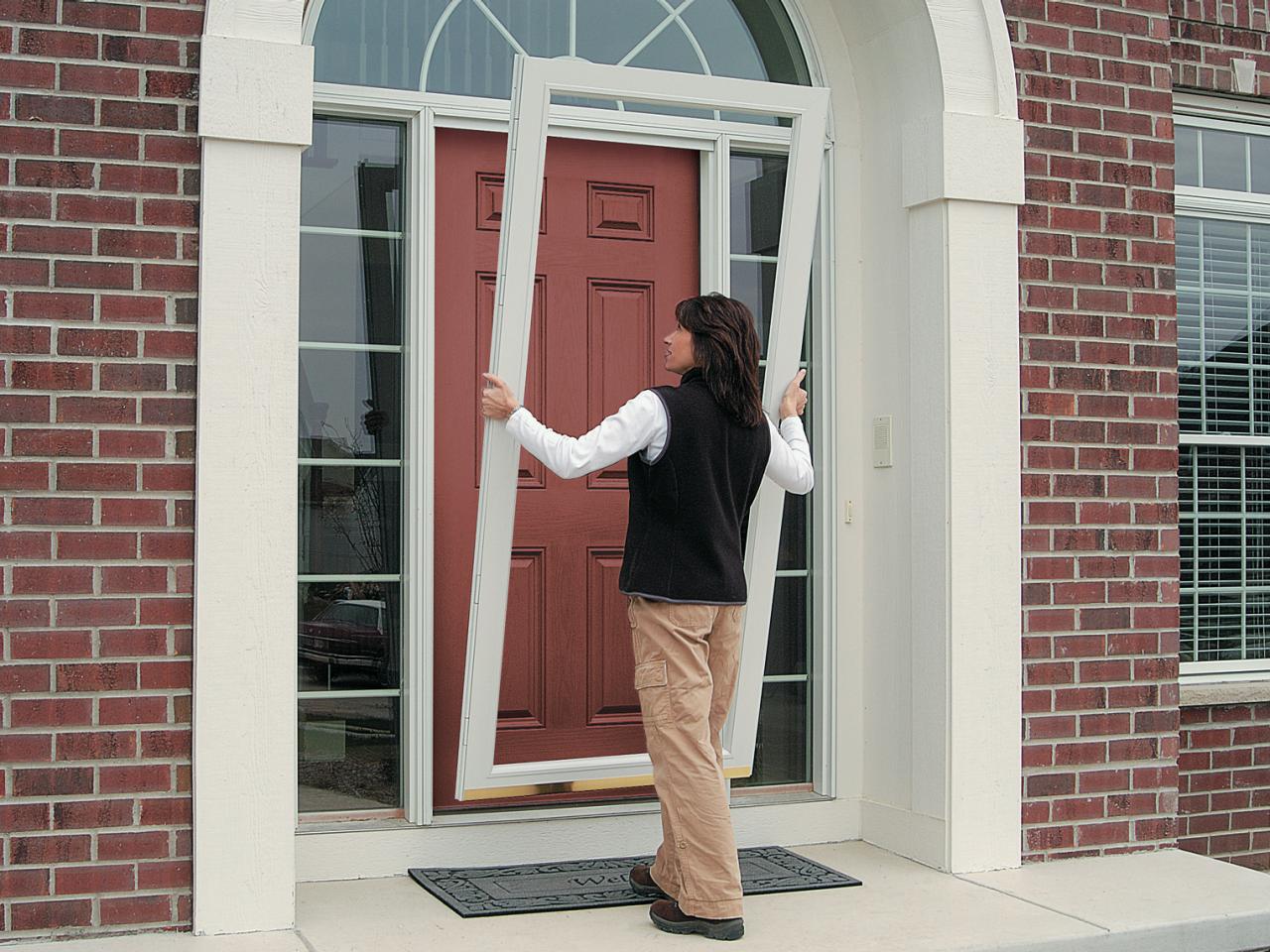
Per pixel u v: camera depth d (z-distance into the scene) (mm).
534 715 4594
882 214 4941
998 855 4629
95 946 3633
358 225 4426
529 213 4055
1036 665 4746
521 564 4590
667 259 4734
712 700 4020
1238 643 5648
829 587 4977
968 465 4621
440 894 4125
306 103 3863
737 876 3836
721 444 3865
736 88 4266
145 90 3809
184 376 3811
